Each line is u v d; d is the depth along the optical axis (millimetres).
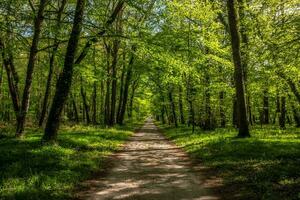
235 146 20406
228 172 14438
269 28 22000
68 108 66562
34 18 22531
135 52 22703
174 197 11047
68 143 21750
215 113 43688
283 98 39250
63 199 10547
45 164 14844
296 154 16656
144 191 11844
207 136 29141
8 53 23688
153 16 26156
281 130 32219
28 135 24828
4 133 25250
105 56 43219
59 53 25047
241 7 28891
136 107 95000
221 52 33469
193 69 25281
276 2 25141
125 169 16078
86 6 23047
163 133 43844
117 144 26266
